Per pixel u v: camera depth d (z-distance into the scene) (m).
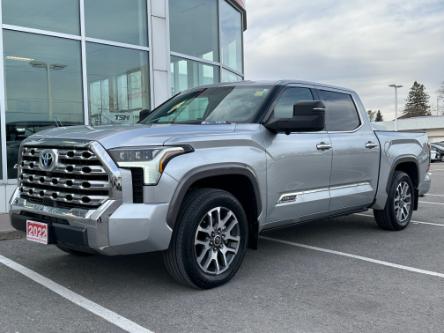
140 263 5.27
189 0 12.31
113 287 4.50
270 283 4.64
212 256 4.39
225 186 4.79
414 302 4.15
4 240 6.48
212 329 3.59
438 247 6.09
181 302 4.12
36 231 4.29
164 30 11.19
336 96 6.19
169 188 3.99
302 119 4.73
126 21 10.57
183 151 4.12
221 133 4.52
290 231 7.07
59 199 4.16
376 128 6.79
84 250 4.04
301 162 5.23
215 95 5.54
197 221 4.22
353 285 4.60
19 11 8.91
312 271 5.05
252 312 3.91
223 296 4.28
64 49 9.54
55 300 4.18
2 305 4.07
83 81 9.75
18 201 4.57
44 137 4.44
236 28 14.73
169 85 11.31
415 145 7.34
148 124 4.96
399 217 7.02
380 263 5.36
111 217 3.80
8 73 8.75
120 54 10.45
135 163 3.91
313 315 3.86
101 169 3.89
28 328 3.61
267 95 5.21
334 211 5.83
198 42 12.60
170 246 4.17
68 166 4.09
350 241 6.42
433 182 16.23
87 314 3.87
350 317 3.82
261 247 6.09
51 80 9.34
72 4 9.67
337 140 5.78
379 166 6.51
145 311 3.93
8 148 8.68
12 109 8.79
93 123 9.97
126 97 10.55
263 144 4.83
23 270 5.05
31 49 9.07
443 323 3.71
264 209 4.84
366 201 6.35
